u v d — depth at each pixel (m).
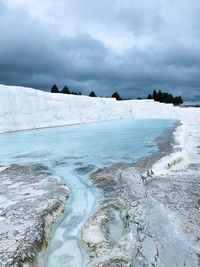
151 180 6.96
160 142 12.70
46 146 12.53
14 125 18.20
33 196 5.88
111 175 7.45
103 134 16.66
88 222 4.83
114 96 47.03
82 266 3.76
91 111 26.98
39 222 4.55
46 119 21.19
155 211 4.77
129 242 3.92
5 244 3.88
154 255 3.52
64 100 24.03
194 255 3.46
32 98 20.52
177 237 3.88
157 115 34.84
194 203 5.29
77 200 5.95
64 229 4.74
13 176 7.59
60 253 4.07
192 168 8.29
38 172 8.05
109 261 3.51
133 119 29.92
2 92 17.98
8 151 11.41
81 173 8.02
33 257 3.71
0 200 5.68
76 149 11.70
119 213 5.18
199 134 17.59
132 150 11.01
